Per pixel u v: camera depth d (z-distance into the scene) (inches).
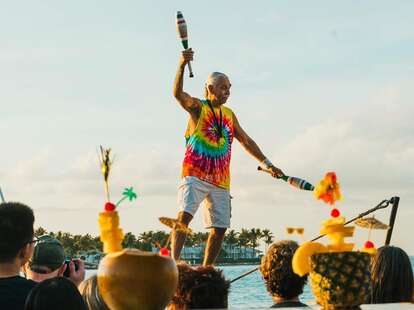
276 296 182.2
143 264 109.6
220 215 299.7
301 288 181.5
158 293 110.1
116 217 116.3
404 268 198.5
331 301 106.4
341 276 105.7
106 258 112.0
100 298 160.7
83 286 168.7
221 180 301.1
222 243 303.7
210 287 155.8
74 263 203.9
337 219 111.5
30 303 118.6
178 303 156.9
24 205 173.2
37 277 198.2
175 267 113.1
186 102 290.2
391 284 197.3
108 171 117.0
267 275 181.8
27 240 169.9
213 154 297.3
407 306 109.9
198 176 295.3
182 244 285.4
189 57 280.7
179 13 280.2
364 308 108.2
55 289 118.3
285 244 183.0
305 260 111.0
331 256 106.4
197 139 295.9
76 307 118.3
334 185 111.1
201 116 296.0
